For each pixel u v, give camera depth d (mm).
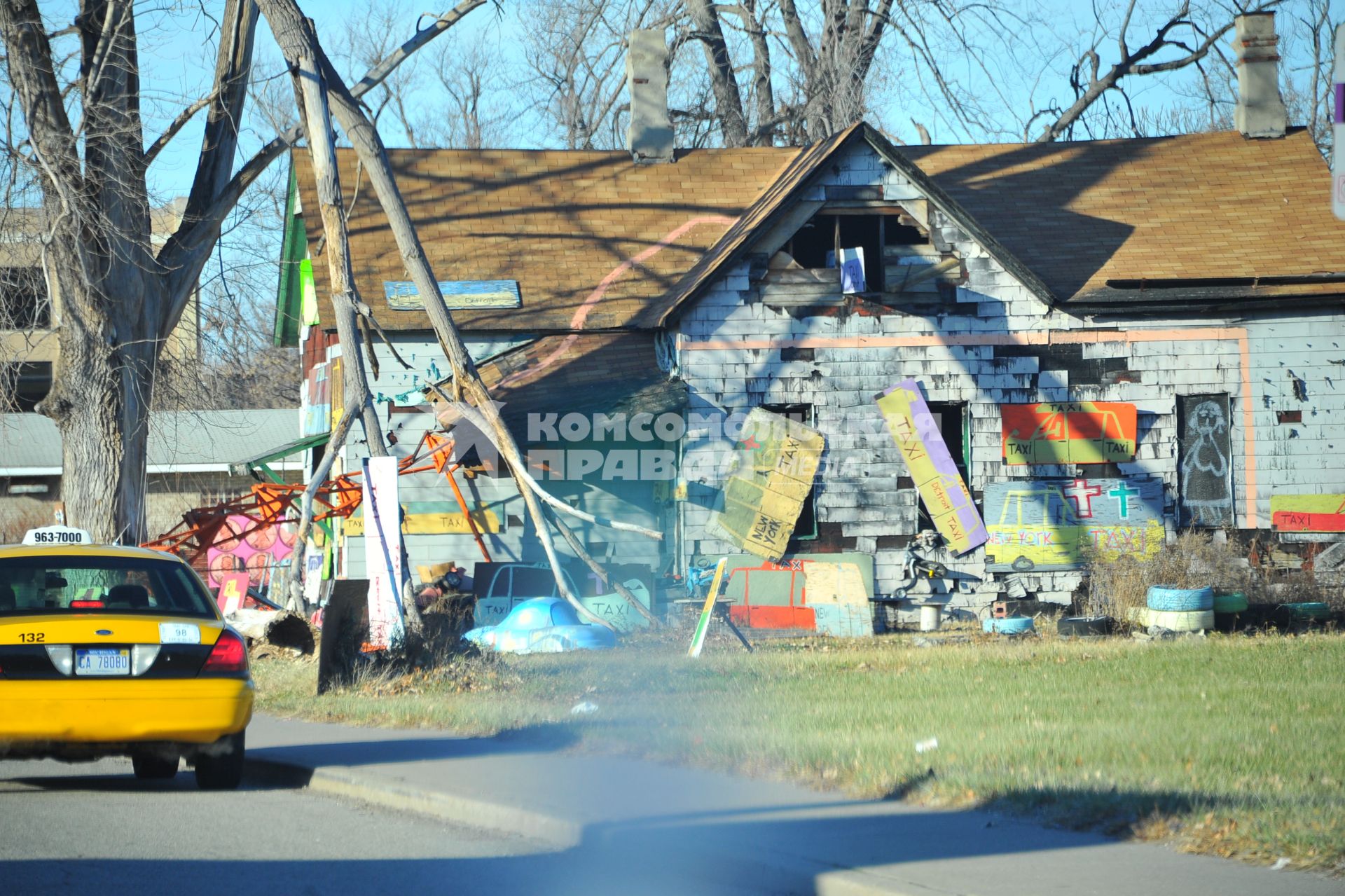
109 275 85312
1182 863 25688
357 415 79250
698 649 69188
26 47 79438
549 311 96875
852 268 91500
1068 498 92438
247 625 78938
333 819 34219
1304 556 92438
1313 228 100562
